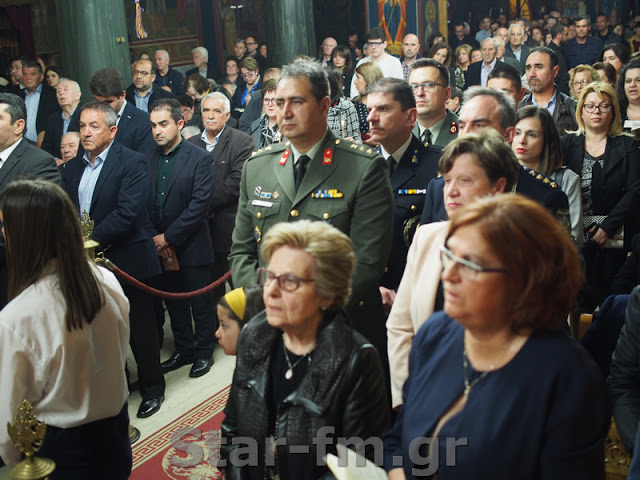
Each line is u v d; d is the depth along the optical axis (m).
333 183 2.87
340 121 5.64
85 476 2.45
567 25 15.89
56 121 7.14
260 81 10.60
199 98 8.88
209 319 5.04
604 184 4.63
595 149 4.70
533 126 3.75
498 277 1.44
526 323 1.48
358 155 2.89
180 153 5.02
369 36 9.73
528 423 1.45
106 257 4.43
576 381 1.44
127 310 2.61
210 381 4.83
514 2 21.48
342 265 1.88
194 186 4.97
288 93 2.80
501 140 2.26
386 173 2.90
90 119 4.38
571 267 1.47
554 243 1.45
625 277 3.61
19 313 2.26
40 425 1.96
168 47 13.97
